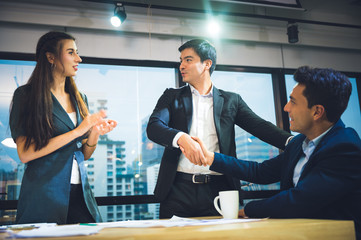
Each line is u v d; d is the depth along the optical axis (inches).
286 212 38.9
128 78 132.6
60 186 56.0
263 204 41.2
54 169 56.5
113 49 130.6
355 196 38.5
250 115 69.3
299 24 153.1
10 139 116.6
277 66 150.2
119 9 123.1
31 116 56.7
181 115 66.8
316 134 45.1
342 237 29.5
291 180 46.4
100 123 59.5
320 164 40.1
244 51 147.2
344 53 161.5
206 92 70.1
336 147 39.8
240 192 63.1
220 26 141.9
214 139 66.8
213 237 26.0
